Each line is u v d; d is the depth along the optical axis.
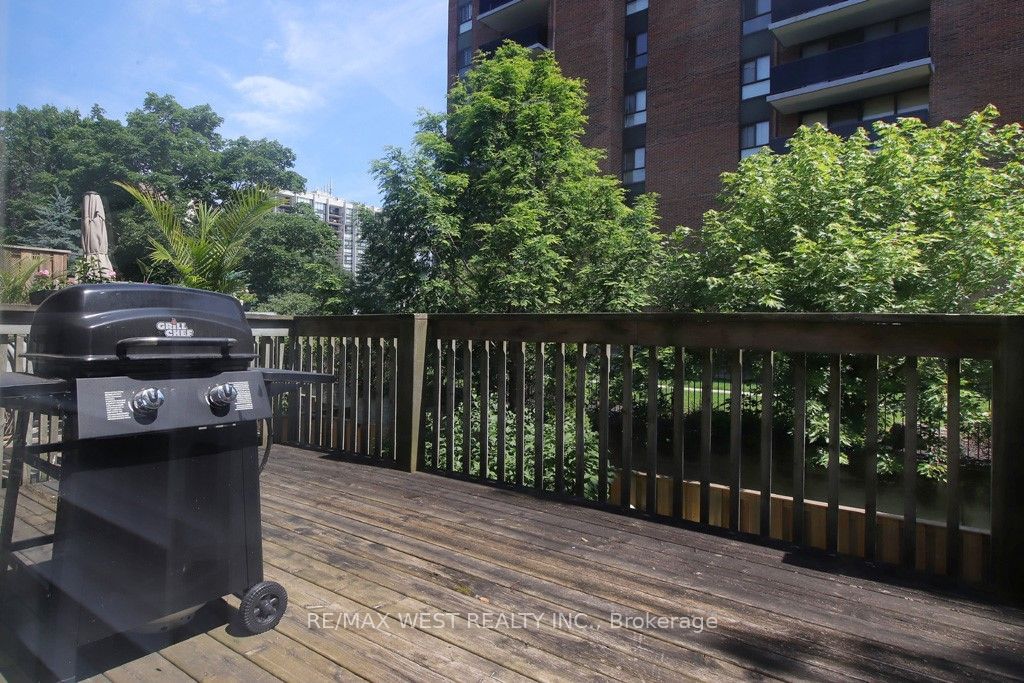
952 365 1.98
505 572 1.98
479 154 8.01
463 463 3.30
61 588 1.30
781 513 4.00
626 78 19.22
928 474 5.07
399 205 7.40
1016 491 1.84
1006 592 1.86
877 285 5.36
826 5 15.02
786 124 16.61
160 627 1.46
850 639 1.58
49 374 1.36
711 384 2.50
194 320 1.46
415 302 7.53
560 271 7.55
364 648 1.51
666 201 18.03
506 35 21.69
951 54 13.89
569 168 8.34
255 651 1.49
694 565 2.06
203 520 1.50
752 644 1.55
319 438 4.00
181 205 4.40
